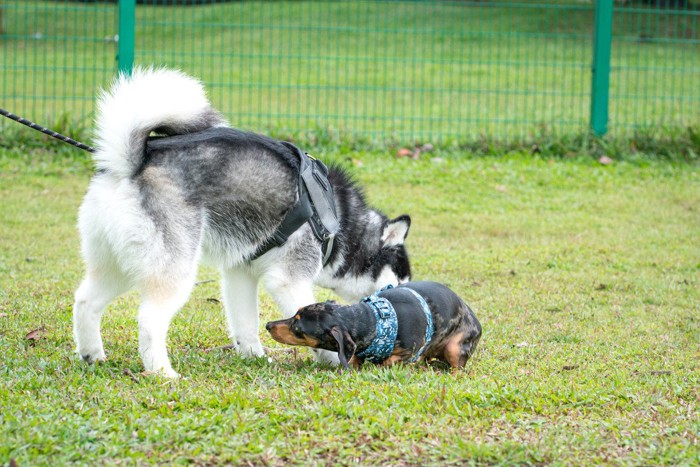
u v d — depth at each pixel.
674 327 6.27
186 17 25.38
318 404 4.18
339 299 6.85
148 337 4.70
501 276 7.69
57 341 5.46
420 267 7.88
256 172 4.93
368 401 4.25
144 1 11.99
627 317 6.52
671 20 24.08
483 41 23.56
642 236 9.04
